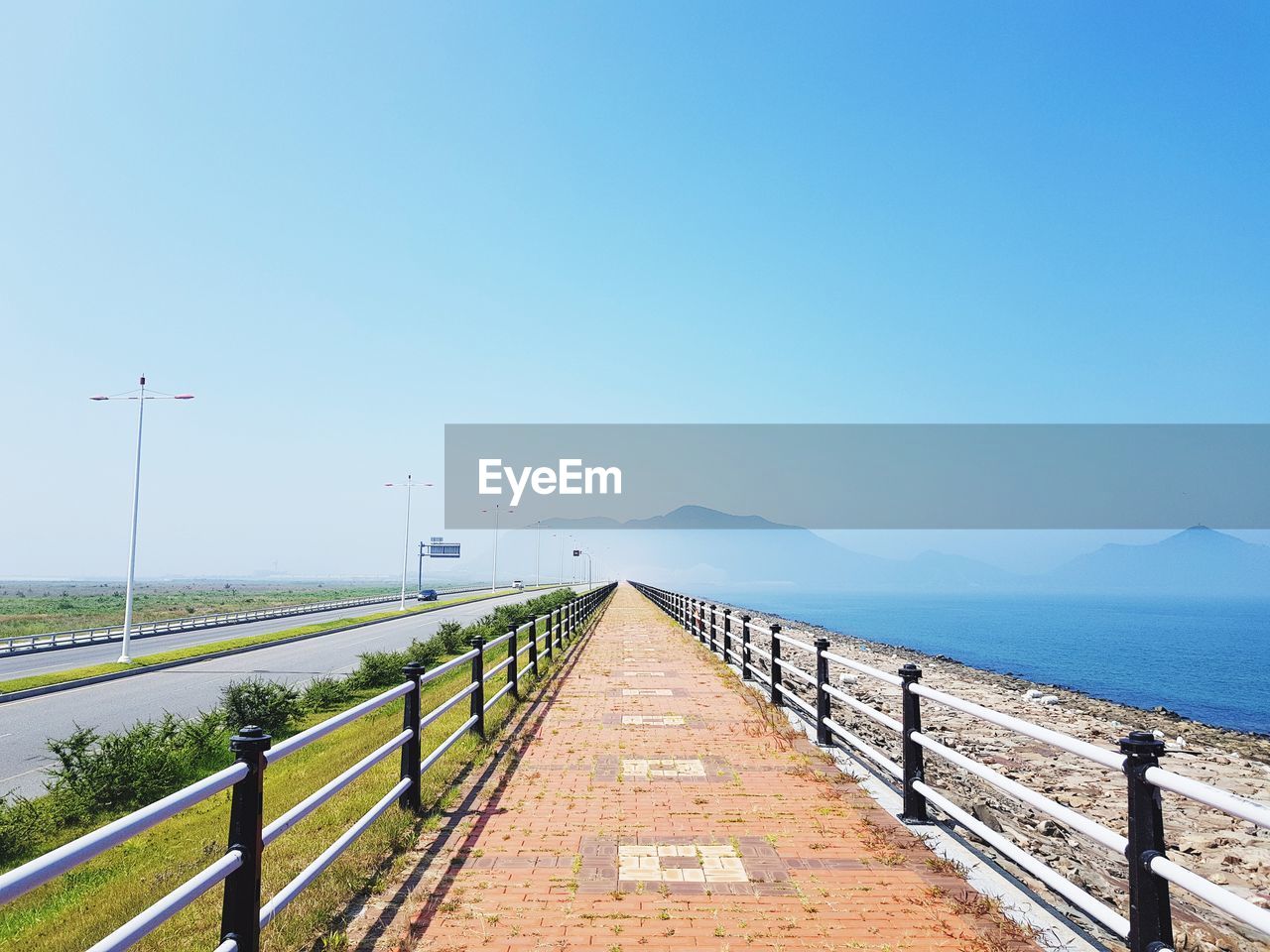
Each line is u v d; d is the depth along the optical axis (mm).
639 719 10992
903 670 6641
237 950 3547
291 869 5398
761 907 4848
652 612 41562
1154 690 37594
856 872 5430
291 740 4191
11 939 5719
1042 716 23312
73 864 2436
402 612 54750
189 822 9422
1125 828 10141
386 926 4586
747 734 9984
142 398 29281
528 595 93188
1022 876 5832
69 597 133250
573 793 7359
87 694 20375
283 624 49781
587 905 4891
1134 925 3580
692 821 6539
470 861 5645
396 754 9609
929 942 4375
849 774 7996
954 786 11617
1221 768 16656
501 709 11516
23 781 11852
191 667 25922
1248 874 8945
